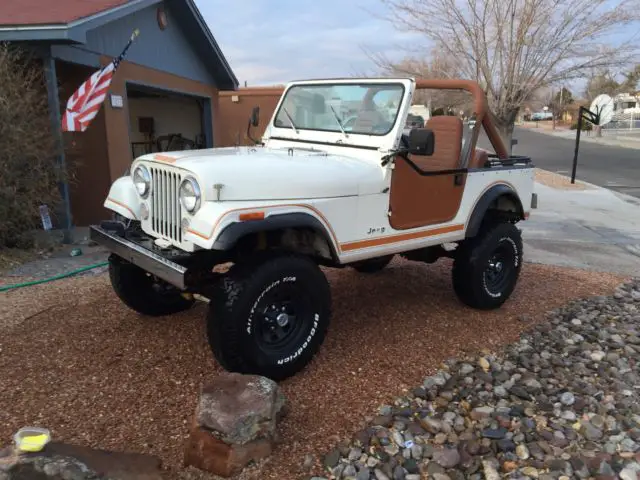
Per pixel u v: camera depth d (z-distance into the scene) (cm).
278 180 348
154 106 1440
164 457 291
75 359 388
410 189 424
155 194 369
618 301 577
